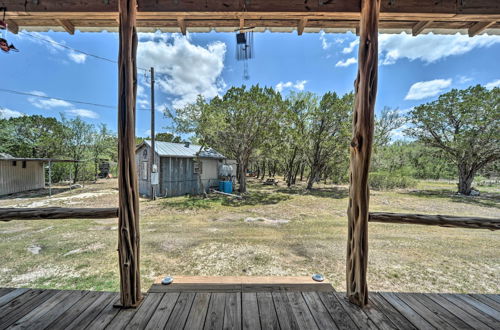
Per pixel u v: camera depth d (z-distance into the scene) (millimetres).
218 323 1335
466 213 6387
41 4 1587
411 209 6957
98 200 7676
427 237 4082
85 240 3660
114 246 3400
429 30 2004
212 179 11234
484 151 9930
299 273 2615
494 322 1364
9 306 1474
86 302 1533
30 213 1487
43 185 11172
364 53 1477
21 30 2031
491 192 11688
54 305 1492
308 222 5172
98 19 1882
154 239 3820
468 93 10453
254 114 9695
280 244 3607
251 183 16703
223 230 4430
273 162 17812
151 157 8359
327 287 1766
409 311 1471
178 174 9555
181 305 1511
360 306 1513
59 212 1508
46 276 2475
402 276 2572
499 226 1489
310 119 11906
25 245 3434
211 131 8742
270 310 1468
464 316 1424
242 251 3287
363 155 1481
